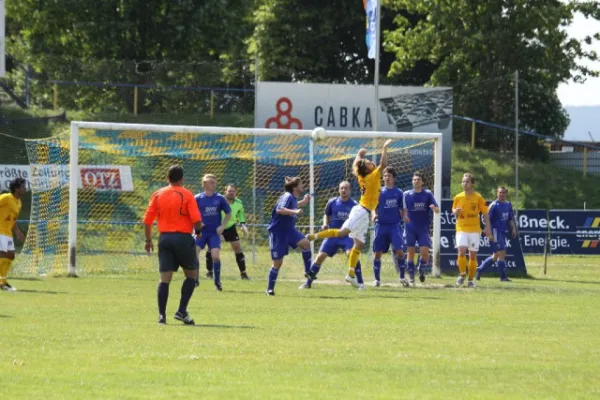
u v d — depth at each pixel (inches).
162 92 3705.7
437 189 2159.2
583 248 2509.8
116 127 2037.4
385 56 5103.3
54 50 4330.7
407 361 884.0
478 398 719.1
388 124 3334.2
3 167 2987.2
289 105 3309.5
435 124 3326.8
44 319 1187.3
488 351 951.6
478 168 3779.5
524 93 4124.0
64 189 2394.2
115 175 2714.1
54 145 2549.2
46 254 2284.7
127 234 2586.1
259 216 2962.6
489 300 1531.7
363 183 1667.1
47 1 4217.5
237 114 3671.3
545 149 4077.3
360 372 823.7
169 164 2970.0
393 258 2253.9
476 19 4146.2
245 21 4707.2
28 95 3828.7
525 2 4065.0
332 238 1761.8
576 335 1083.3
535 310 1368.1
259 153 3029.0
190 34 4276.6
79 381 764.6
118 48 4252.0
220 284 1707.7
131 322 1163.9
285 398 705.6
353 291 1705.2
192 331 1081.4
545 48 4136.3
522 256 2300.7
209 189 1724.9
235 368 835.4
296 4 4847.4
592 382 789.9
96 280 1894.7
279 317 1241.4
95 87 3767.2
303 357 898.7
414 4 4256.9
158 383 761.0
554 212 2516.0
